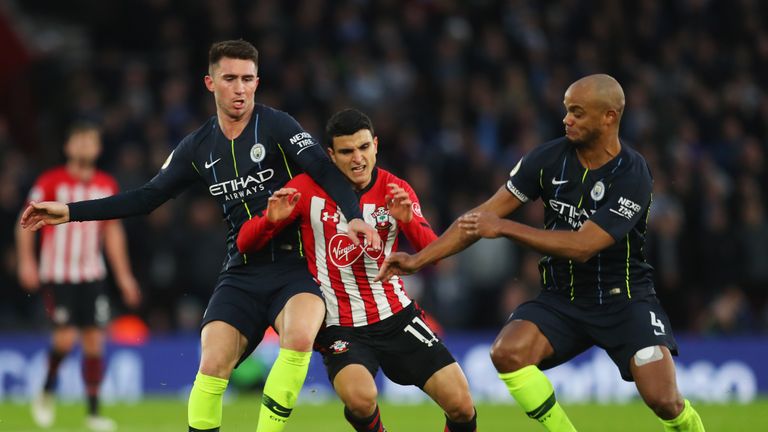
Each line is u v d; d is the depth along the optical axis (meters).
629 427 34.16
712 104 60.88
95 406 35.41
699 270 52.41
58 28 70.50
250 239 21.89
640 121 58.81
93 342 35.91
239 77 22.06
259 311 22.44
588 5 65.25
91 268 36.28
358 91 56.97
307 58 57.56
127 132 52.97
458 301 49.00
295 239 22.70
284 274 22.48
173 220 49.56
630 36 64.88
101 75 58.59
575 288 22.09
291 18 61.09
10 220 50.66
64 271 35.88
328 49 59.34
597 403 43.56
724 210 54.66
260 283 22.44
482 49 60.56
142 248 48.97
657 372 21.19
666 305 50.97
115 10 61.66
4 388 44.47
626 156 21.59
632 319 21.67
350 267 22.25
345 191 21.75
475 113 57.25
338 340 22.12
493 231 20.70
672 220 50.97
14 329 49.38
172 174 23.06
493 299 49.66
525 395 21.70
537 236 20.70
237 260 22.83
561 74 60.16
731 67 63.72
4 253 50.62
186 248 48.53
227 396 44.81
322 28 59.84
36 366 44.62
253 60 22.30
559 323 22.06
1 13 61.25
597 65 62.09
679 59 63.72
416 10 61.12
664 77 62.88
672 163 55.12
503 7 64.00
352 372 21.70
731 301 49.25
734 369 46.00
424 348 22.28
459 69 59.97
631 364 21.53
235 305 22.30
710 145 59.91
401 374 22.50
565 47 63.53
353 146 21.91
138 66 58.28
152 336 47.81
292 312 21.69
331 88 56.81
